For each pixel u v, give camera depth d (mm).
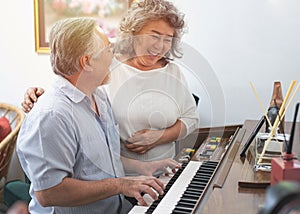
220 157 1620
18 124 2795
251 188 1218
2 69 3068
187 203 1310
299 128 1974
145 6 1393
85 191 1396
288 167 982
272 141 1401
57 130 1376
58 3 2904
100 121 1508
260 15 2641
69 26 1408
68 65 1415
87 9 2852
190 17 2717
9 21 3006
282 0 2602
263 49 2668
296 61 2639
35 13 2932
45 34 2953
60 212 1482
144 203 1371
